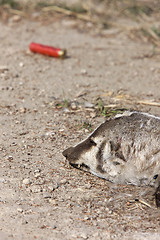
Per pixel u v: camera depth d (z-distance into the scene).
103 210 11.47
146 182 12.25
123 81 20.42
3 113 16.72
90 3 31.64
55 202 11.67
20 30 27.39
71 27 28.06
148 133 11.96
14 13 29.94
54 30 27.56
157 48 25.22
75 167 13.26
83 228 10.72
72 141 14.79
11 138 14.91
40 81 20.11
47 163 13.48
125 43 25.88
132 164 12.17
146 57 23.83
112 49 24.86
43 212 11.27
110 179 12.57
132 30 27.77
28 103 17.72
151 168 11.99
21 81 20.02
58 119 16.36
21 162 13.48
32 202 11.66
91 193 12.13
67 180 12.65
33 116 16.58
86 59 23.19
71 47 24.88
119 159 12.28
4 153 13.93
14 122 16.03
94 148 12.48
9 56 23.19
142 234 10.58
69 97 18.36
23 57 23.11
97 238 10.37
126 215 11.30
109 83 20.08
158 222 11.05
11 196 11.84
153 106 17.55
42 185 12.37
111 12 30.80
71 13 29.72
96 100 17.81
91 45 25.31
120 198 11.94
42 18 29.34
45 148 14.35
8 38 25.98
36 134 15.22
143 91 19.27
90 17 29.11
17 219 10.95
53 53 23.00
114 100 18.06
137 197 11.97
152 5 32.28
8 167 13.17
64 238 10.32
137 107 17.30
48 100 18.03
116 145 12.21
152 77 21.05
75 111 17.00
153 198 11.91
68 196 11.97
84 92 18.86
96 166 12.57
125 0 33.09
